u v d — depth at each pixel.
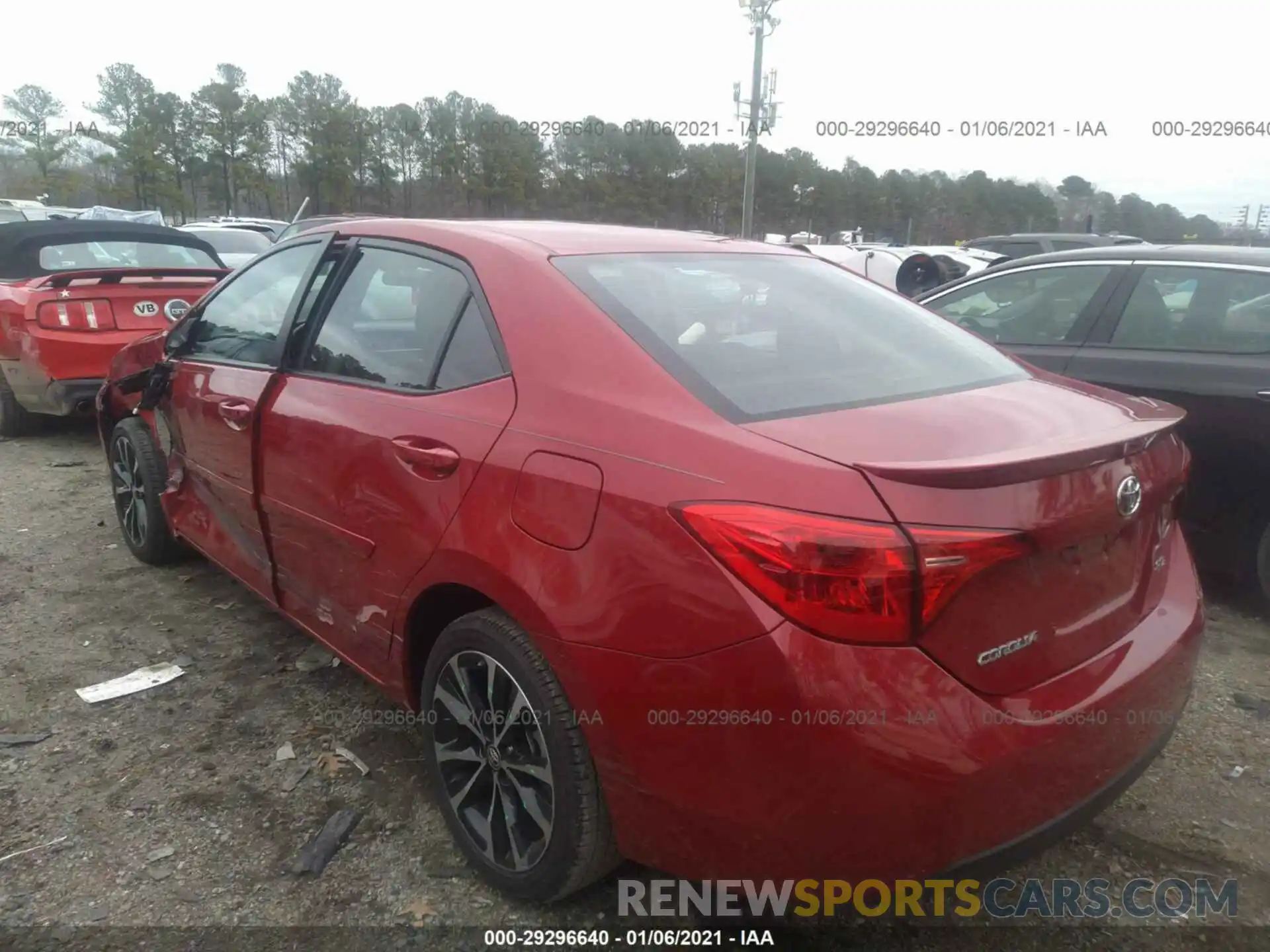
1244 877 2.61
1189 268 4.45
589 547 2.07
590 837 2.23
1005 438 2.08
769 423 2.06
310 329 3.18
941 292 5.52
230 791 2.90
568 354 2.33
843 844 1.85
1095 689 2.11
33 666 3.64
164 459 4.39
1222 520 4.20
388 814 2.82
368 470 2.70
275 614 4.16
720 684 1.87
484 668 2.44
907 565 1.77
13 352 6.61
